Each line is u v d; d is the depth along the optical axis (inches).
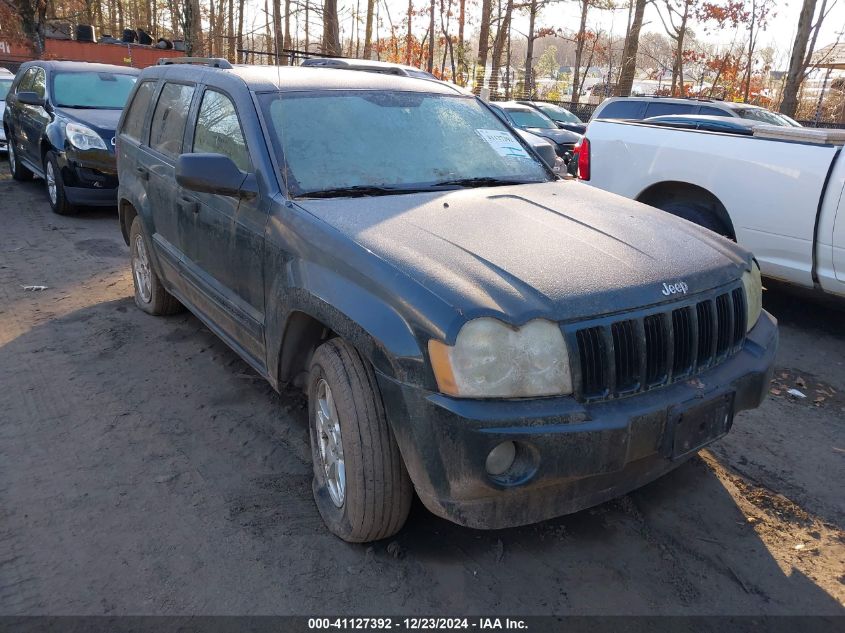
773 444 152.3
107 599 103.2
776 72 1123.3
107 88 394.9
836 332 223.9
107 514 122.6
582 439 94.4
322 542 116.5
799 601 105.7
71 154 340.5
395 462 105.5
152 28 1493.6
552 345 95.3
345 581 107.7
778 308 245.9
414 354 95.2
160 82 198.7
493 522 100.0
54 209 362.6
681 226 132.2
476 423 91.4
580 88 1293.1
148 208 193.9
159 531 118.5
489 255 106.0
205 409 161.6
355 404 105.0
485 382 93.1
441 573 109.7
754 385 115.4
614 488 105.2
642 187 250.2
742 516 126.2
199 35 916.6
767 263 219.3
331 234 113.9
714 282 112.5
